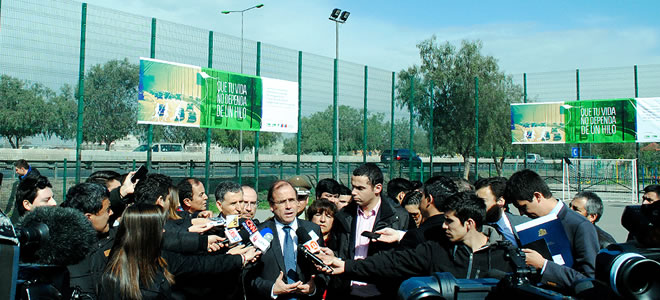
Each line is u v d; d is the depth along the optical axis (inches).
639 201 772.0
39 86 371.2
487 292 92.6
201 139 565.0
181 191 186.5
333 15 653.3
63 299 94.4
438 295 88.7
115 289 107.8
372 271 125.6
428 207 148.0
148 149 437.4
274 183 159.3
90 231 103.8
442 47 1031.0
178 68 450.3
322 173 620.7
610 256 78.0
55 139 387.5
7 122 355.9
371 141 645.9
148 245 110.9
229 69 493.4
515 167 1026.1
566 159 394.6
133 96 435.2
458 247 122.2
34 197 156.6
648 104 720.3
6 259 75.9
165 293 113.0
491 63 1005.2
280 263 151.3
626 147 1101.1
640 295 72.2
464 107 876.0
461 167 866.1
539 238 121.9
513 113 783.7
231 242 134.8
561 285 112.2
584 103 748.6
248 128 506.6
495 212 151.5
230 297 145.3
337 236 181.0
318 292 146.3
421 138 745.0
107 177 189.9
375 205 174.9
